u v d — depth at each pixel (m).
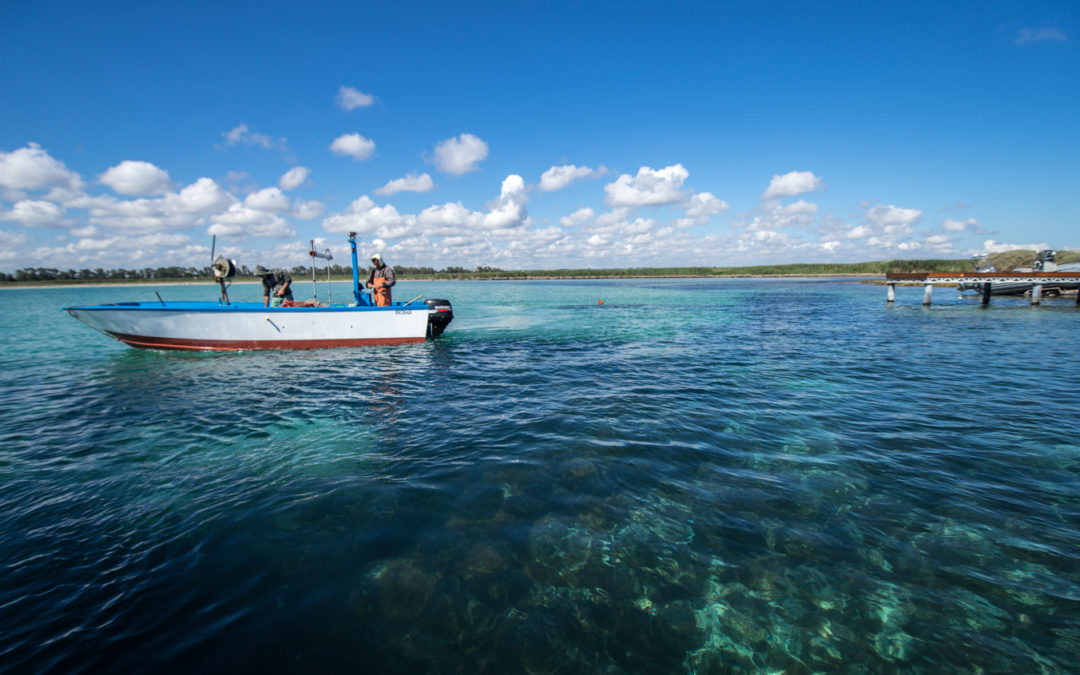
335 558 3.77
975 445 6.07
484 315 27.00
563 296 47.69
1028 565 3.64
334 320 14.50
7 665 2.73
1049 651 2.84
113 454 6.11
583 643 2.93
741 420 7.18
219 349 13.85
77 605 3.25
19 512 4.57
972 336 15.95
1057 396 8.40
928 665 2.77
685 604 3.26
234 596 3.34
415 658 2.81
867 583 3.46
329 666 2.75
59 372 11.23
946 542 3.95
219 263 13.97
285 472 5.47
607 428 6.82
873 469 5.37
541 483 5.06
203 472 5.50
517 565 3.67
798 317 24.00
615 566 3.66
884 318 22.67
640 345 15.16
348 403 8.40
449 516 4.40
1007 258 53.12
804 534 4.07
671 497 4.73
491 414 7.62
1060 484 4.96
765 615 3.17
